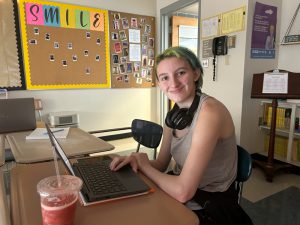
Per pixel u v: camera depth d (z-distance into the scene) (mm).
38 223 662
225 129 977
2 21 3168
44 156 1329
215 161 1026
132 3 4164
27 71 3416
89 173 963
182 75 985
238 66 2928
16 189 874
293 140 2791
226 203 992
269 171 2537
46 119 3631
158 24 4410
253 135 3094
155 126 1832
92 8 3787
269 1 2896
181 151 1065
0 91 3215
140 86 4422
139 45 4320
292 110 2686
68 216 618
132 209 737
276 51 3076
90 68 3898
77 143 1610
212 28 3229
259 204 2080
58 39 3584
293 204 2084
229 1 2967
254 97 2668
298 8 2840
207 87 3379
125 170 1005
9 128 1881
